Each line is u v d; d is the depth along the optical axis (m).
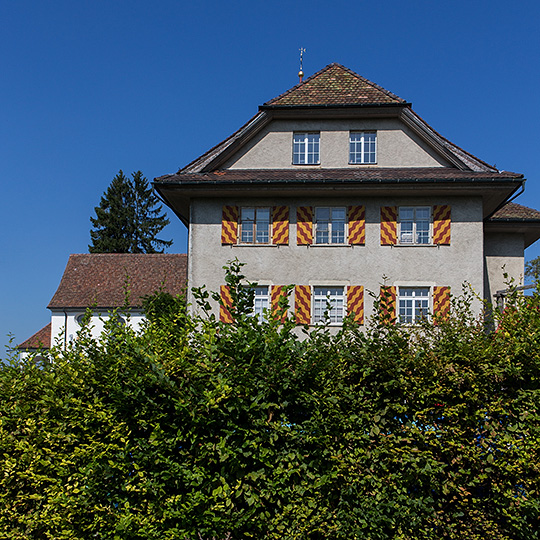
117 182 60.19
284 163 19.12
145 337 5.02
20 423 5.08
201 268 17.97
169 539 4.63
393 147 18.97
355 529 4.64
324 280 17.73
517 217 19.05
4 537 4.94
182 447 4.84
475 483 4.73
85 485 4.79
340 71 20.69
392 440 4.71
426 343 4.98
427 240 17.88
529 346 4.79
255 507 4.66
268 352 4.73
